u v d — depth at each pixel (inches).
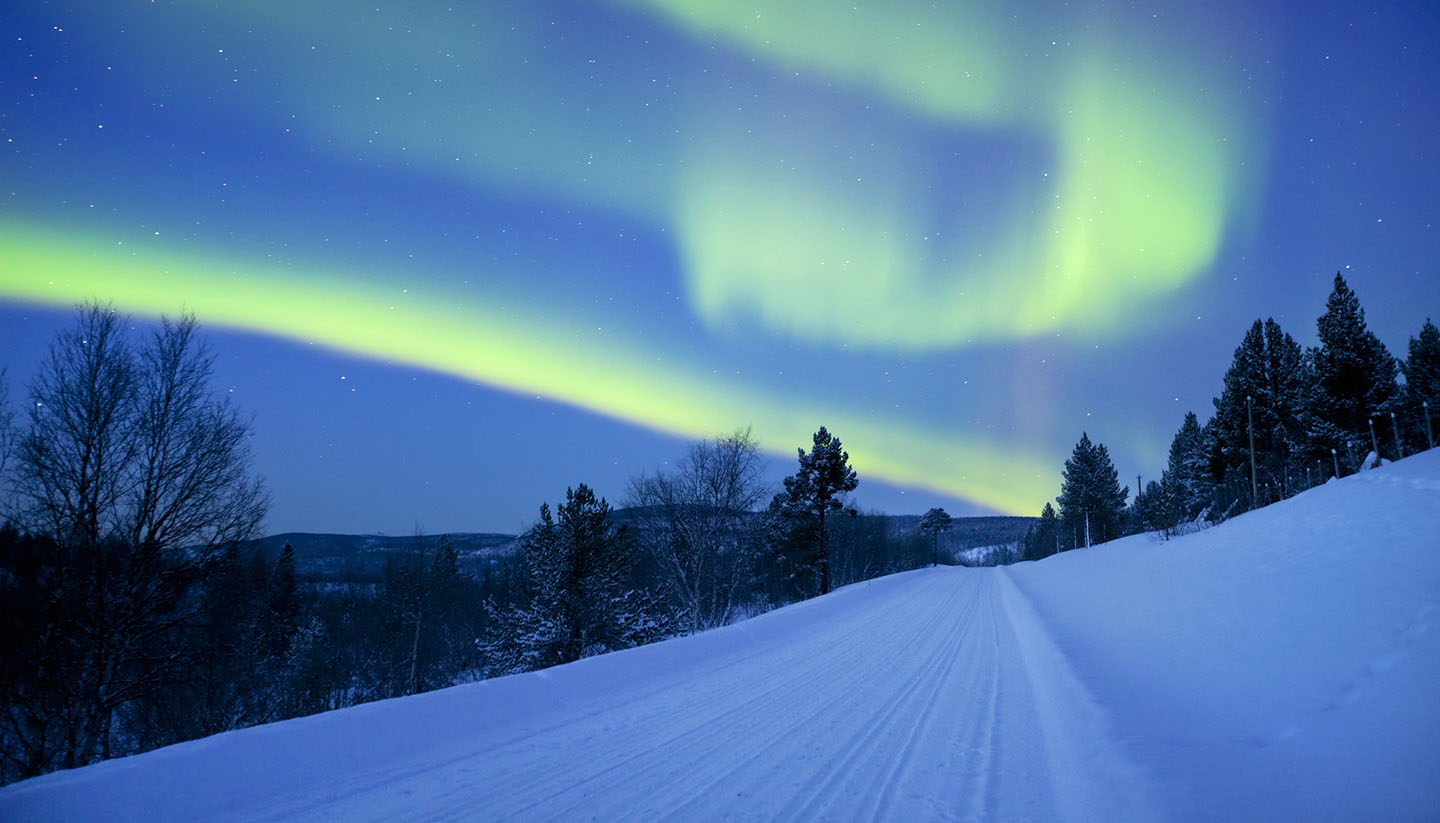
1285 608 289.0
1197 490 2581.2
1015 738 251.4
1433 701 156.6
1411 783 130.6
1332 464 1715.1
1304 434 1865.2
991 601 977.5
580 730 266.8
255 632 745.0
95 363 546.3
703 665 428.8
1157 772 176.4
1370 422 1675.7
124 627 540.1
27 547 515.2
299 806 184.4
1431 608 207.6
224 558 604.4
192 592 602.5
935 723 275.6
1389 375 1824.6
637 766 220.8
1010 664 424.2
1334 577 291.4
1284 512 507.8
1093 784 185.8
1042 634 513.0
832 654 477.1
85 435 534.9
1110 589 627.5
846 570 2310.5
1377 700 172.6
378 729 233.9
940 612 810.8
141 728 611.2
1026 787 196.9
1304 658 227.6
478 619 1785.2
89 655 523.8
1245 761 169.3
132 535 549.0
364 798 190.9
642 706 309.9
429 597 1441.9
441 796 193.2
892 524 3462.1
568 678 333.1
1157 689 268.4
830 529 2137.1
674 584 1264.8
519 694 297.6
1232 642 284.7
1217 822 140.7
